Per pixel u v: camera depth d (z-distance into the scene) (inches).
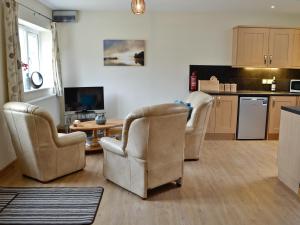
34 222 97.7
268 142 209.8
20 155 134.7
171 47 228.8
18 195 117.8
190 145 163.0
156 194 121.0
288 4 193.6
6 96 147.9
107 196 118.3
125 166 120.4
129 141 114.2
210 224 98.3
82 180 134.7
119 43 226.8
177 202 113.9
